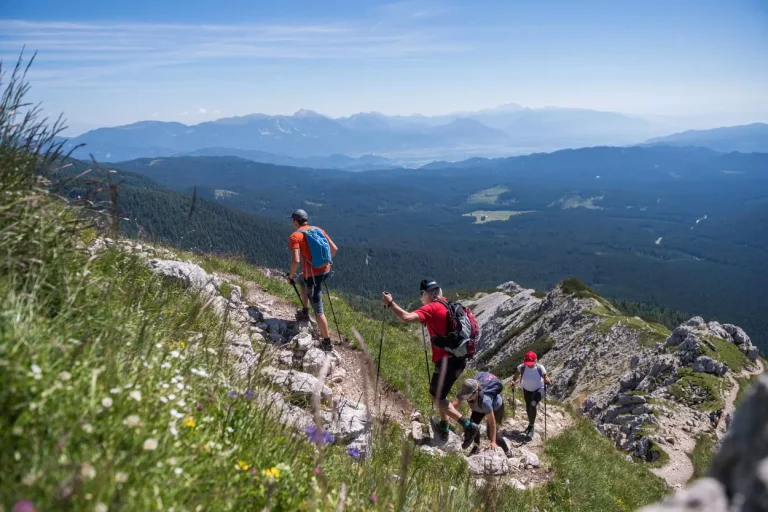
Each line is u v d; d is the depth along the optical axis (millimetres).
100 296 4633
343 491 3449
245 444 4047
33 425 2748
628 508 11289
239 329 9062
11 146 4562
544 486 10086
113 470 2646
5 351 3041
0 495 2299
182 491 3025
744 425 1952
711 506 1831
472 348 9445
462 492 5742
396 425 9281
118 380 3477
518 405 15000
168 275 8555
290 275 11258
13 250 4137
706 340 53406
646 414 38750
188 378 4453
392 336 16469
